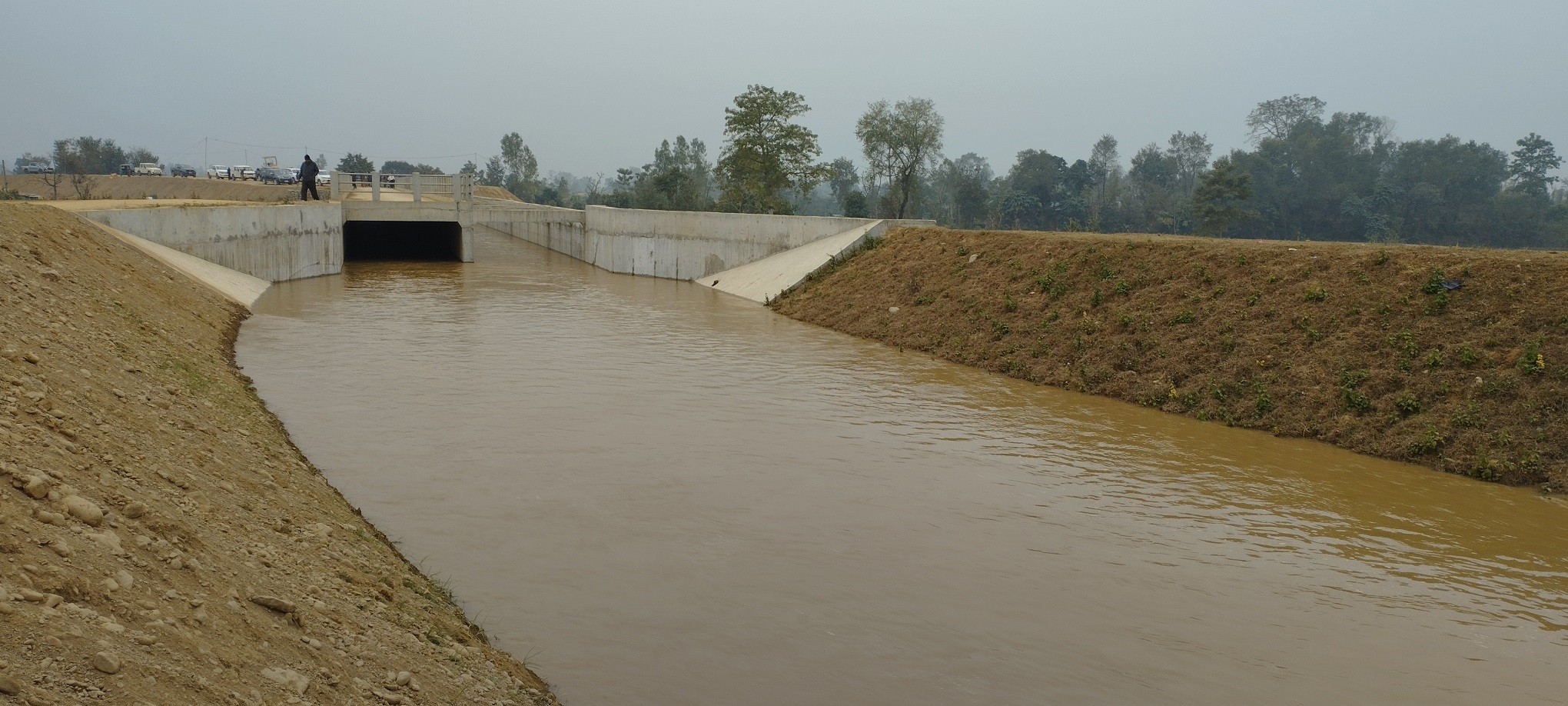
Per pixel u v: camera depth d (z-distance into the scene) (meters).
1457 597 17.27
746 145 85.12
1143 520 20.56
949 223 132.25
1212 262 35.56
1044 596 16.75
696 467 22.95
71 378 15.27
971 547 18.81
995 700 13.36
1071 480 23.06
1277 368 29.45
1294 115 120.88
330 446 23.02
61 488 10.16
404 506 19.38
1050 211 122.06
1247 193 77.12
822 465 23.56
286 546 12.95
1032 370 34.44
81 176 115.25
